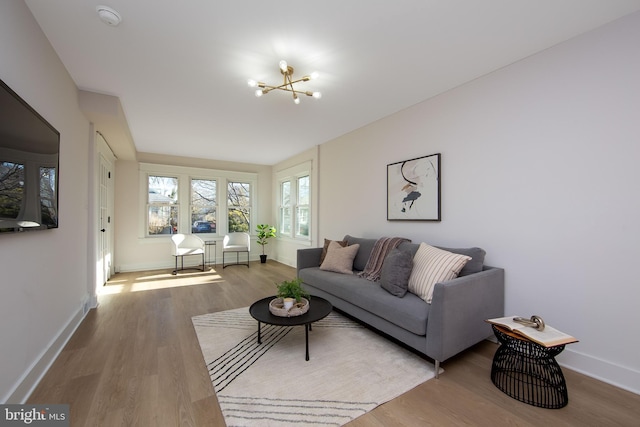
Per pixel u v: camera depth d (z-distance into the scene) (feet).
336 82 8.04
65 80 7.14
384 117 10.80
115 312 9.31
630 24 5.29
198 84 8.10
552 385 5.22
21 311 4.87
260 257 19.51
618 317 5.42
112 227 15.43
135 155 15.51
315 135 13.25
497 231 7.29
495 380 5.52
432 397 5.06
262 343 7.16
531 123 6.66
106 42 6.15
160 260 17.19
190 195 18.07
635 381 5.20
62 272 6.91
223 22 5.55
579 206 5.91
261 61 6.96
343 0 4.97
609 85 5.53
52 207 5.97
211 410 4.66
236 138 13.73
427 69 7.34
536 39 6.10
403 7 5.15
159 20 5.47
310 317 6.63
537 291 6.54
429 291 6.53
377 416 4.57
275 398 4.99
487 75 7.55
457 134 8.27
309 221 15.90
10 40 4.51
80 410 4.59
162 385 5.31
